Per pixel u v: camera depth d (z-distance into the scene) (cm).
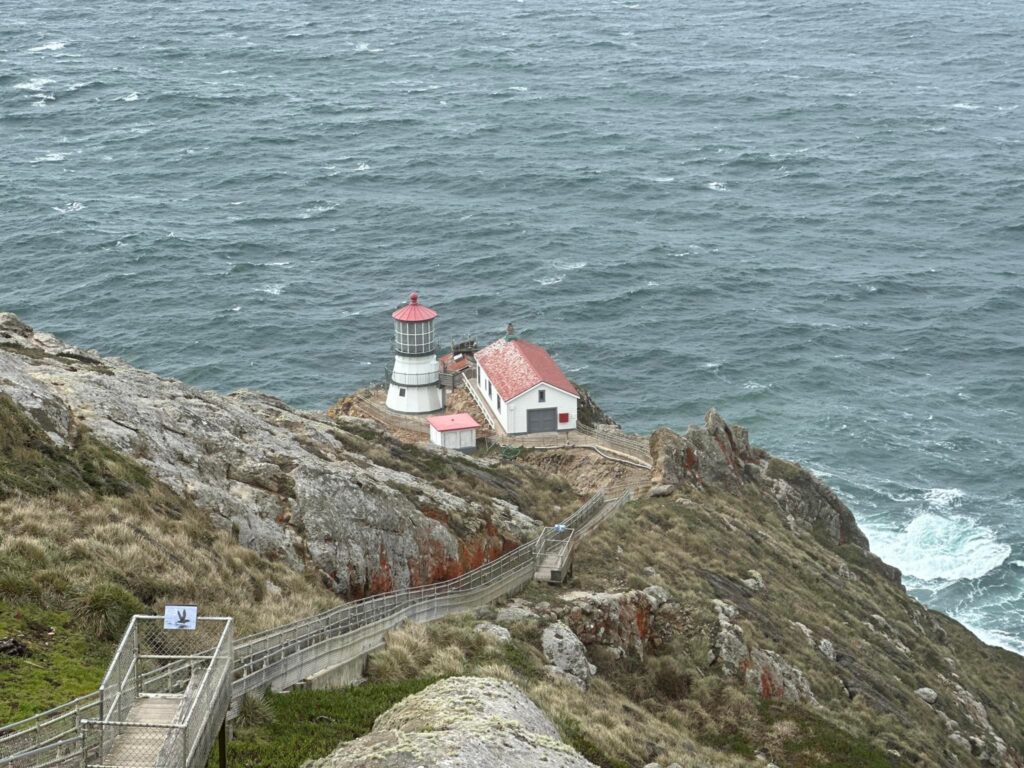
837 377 12169
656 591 5241
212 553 3912
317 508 4578
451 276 14700
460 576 4847
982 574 8794
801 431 11019
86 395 4603
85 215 16412
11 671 2761
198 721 2416
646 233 16475
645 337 13012
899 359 12650
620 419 11219
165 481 4262
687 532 6303
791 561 6694
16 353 5081
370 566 4553
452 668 3916
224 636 2641
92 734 2366
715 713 4669
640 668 4831
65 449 4069
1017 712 6712
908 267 15362
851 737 4669
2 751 2381
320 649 3538
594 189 18512
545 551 5441
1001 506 9738
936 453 10638
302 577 4138
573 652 4550
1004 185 18875
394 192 18150
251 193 17938
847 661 5619
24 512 3516
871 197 18362
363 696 3444
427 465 6234
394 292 14112
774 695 4947
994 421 11331
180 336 12662
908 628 6825
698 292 14325
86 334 12644
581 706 4031
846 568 7356
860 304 14125
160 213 16725
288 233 16138
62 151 19950
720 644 5031
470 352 9469
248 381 11706
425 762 2336
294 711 3167
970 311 13938
